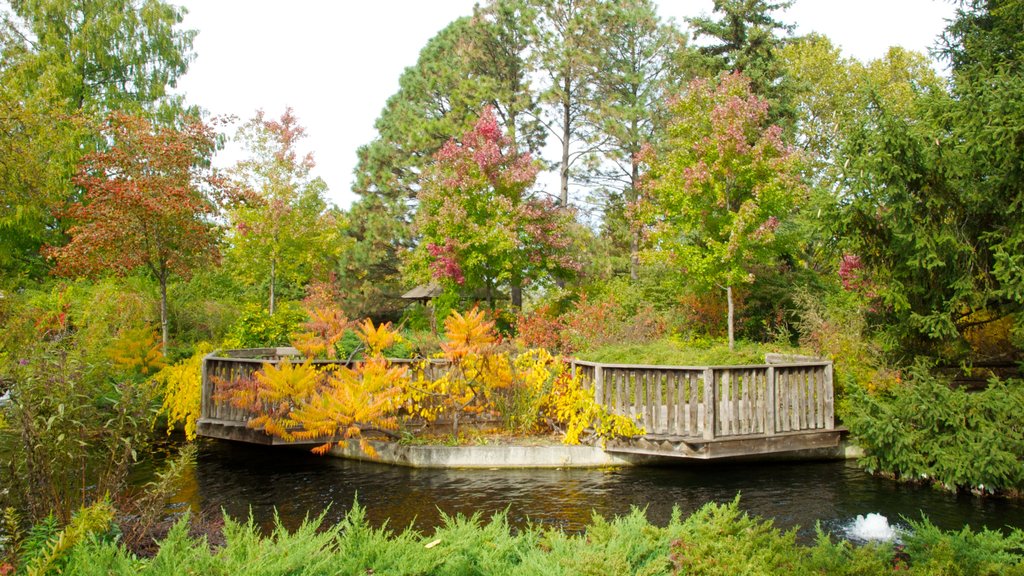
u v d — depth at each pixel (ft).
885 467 30.96
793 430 33.04
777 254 59.82
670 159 59.41
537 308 66.33
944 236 33.17
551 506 26.32
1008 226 33.71
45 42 81.87
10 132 53.31
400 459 32.81
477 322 34.19
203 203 49.62
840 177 35.86
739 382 32.81
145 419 19.29
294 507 25.86
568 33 80.59
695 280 59.67
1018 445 27.27
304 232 73.00
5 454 19.38
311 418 31.53
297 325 50.44
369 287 98.02
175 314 55.98
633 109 80.02
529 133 88.74
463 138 72.43
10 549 14.25
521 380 35.58
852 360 36.42
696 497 27.81
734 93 58.23
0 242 75.61
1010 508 26.66
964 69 42.98
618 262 81.92
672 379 31.94
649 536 13.65
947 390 29.86
